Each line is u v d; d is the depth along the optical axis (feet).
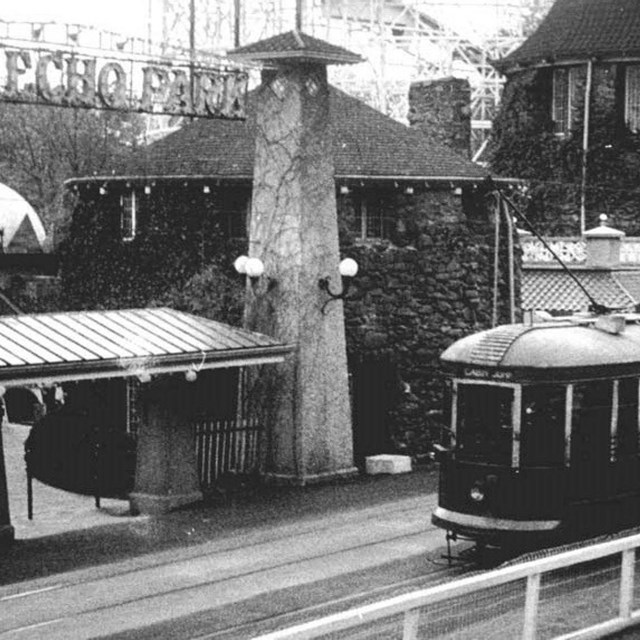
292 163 134.21
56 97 123.85
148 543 106.83
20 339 108.78
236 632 77.97
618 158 230.27
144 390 121.60
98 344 111.75
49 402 136.87
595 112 231.30
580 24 234.38
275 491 129.70
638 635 69.41
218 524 113.80
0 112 264.93
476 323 154.81
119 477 131.95
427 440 152.35
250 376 134.92
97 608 85.35
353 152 151.53
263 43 132.98
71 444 130.82
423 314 152.25
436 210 152.76
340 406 137.18
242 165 149.89
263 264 135.44
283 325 134.10
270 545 104.12
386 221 152.35
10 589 91.40
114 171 159.02
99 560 100.78
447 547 97.76
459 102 189.57
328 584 90.43
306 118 134.41
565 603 74.95
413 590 87.04
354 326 148.56
